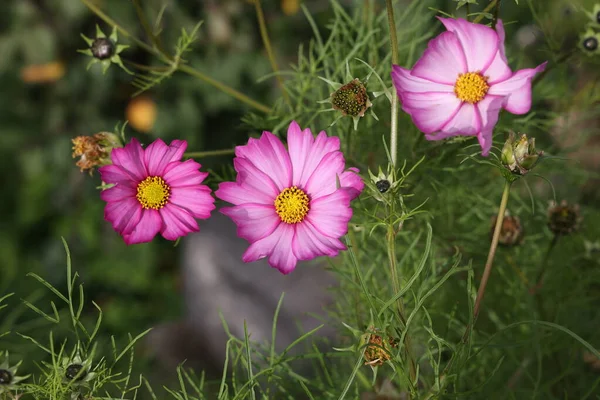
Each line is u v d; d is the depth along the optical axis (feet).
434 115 1.98
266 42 2.52
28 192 6.54
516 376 2.39
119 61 2.40
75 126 6.47
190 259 5.59
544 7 2.56
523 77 1.96
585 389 2.44
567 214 2.43
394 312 2.00
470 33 1.98
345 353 2.25
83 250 6.44
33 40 6.20
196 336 5.39
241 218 2.03
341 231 1.96
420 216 2.54
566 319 2.57
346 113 2.08
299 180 2.04
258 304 4.95
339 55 2.63
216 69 5.95
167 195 2.06
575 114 2.81
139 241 2.06
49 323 3.06
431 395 2.00
